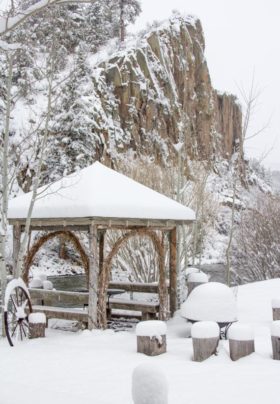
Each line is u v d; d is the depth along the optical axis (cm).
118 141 3750
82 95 2475
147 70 4350
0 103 2053
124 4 4722
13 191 2391
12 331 870
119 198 936
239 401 475
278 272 1945
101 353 705
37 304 1064
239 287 1373
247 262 2039
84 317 907
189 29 5019
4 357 695
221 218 2548
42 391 505
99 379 566
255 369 595
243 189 2478
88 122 2448
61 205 924
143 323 702
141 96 4172
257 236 2020
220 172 2405
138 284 1166
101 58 4209
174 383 541
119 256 1593
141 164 2152
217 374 577
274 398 481
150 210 961
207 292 821
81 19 2652
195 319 804
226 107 4819
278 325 645
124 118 4047
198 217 1800
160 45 4609
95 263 898
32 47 952
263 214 2125
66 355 696
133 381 295
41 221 970
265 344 738
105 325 909
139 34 4903
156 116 4216
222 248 2461
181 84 4444
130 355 689
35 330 838
